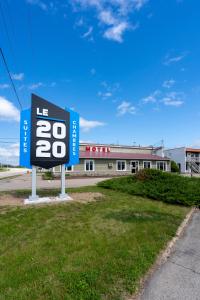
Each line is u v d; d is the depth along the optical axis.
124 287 3.24
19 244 4.70
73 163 10.49
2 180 24.59
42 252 4.29
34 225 6.02
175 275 3.69
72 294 3.01
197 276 3.67
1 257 4.06
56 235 5.25
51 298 2.93
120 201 9.77
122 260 4.01
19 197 10.59
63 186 10.12
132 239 5.08
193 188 11.02
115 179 15.12
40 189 13.92
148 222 6.47
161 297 3.09
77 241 4.88
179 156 46.16
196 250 4.76
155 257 4.30
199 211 8.75
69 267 3.71
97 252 4.33
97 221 6.48
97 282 3.31
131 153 36.03
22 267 3.69
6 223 6.17
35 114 9.65
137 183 13.30
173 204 9.82
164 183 12.45
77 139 10.72
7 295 2.97
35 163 9.48
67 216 7.00
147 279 3.55
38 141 9.63
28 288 3.12
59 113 10.24
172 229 6.00
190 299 3.06
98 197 10.73
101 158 30.12
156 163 34.22
